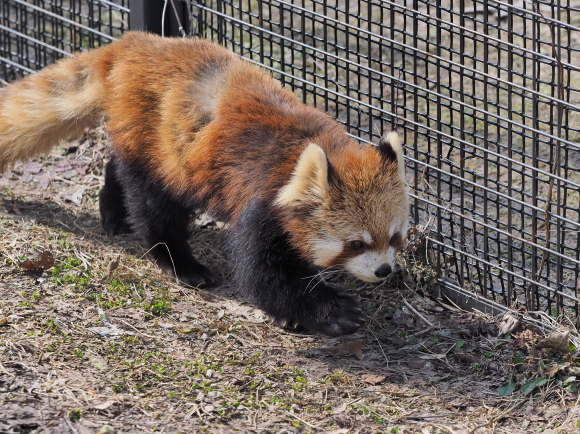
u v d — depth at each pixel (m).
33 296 5.38
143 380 4.60
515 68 9.40
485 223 5.81
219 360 5.00
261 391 4.70
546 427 4.55
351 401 4.70
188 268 6.21
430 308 5.98
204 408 4.37
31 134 6.61
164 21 7.26
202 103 5.70
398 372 5.15
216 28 8.13
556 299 5.53
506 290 6.11
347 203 5.07
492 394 4.92
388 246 5.17
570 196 7.33
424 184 6.19
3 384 4.26
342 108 8.68
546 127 8.54
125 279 5.93
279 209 5.23
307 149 5.04
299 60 9.75
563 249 5.86
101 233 6.79
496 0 5.32
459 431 4.45
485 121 5.59
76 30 8.93
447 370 5.21
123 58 6.16
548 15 7.66
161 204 6.11
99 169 7.82
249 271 5.46
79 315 5.27
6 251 5.97
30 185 7.54
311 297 5.41
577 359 5.08
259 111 5.53
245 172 5.39
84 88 6.37
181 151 5.75
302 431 4.29
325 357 5.29
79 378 4.47
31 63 9.42
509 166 5.52
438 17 5.82
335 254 5.16
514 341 5.38
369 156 5.25
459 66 5.55
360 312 5.43
